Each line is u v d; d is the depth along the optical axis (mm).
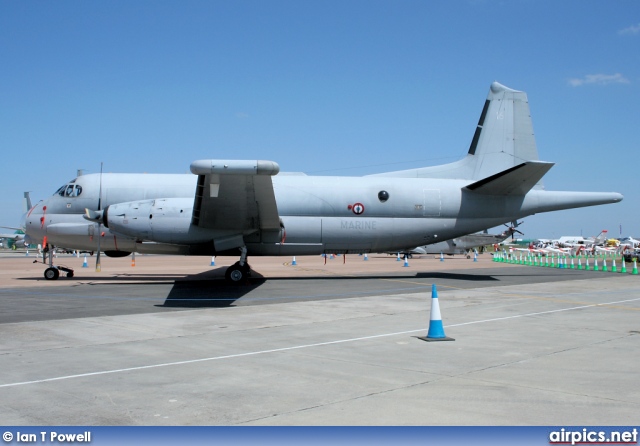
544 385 6289
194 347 8547
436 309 9258
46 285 19844
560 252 70875
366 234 21781
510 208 22766
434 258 60375
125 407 5512
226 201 17297
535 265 38625
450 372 6922
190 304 14195
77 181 21641
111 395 5914
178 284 20234
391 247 22391
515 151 23797
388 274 26594
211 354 8023
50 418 5180
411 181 22547
